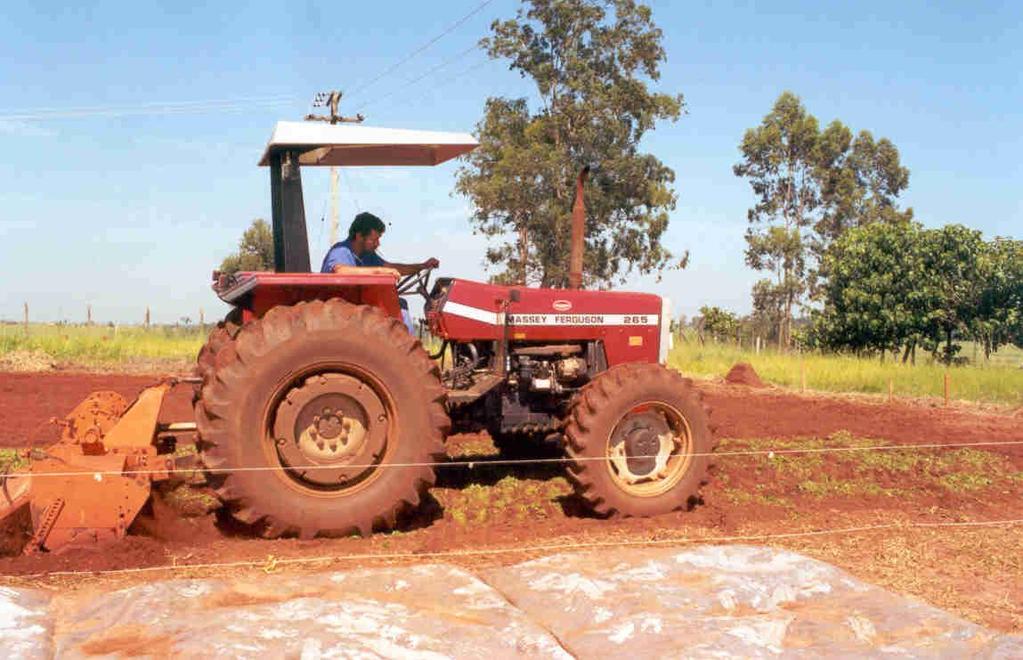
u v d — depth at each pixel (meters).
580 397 5.75
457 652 3.05
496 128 33.72
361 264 6.31
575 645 3.21
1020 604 4.12
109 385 12.52
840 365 18.36
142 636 3.08
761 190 44.19
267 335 4.83
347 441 5.03
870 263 27.91
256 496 4.77
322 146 5.58
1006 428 11.14
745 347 28.70
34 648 2.95
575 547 4.86
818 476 7.25
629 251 34.19
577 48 33.72
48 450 4.55
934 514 6.04
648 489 5.75
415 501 5.08
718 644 3.17
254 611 3.30
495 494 6.19
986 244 26.86
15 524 4.61
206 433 4.73
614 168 33.09
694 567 4.02
